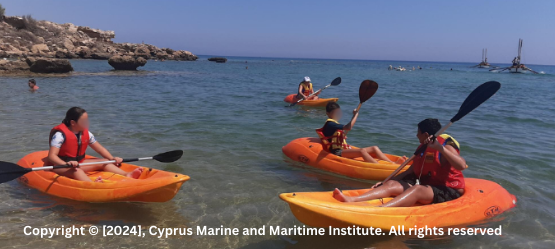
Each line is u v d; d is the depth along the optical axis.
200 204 4.45
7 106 10.32
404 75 37.66
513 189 5.11
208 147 6.88
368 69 54.25
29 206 4.26
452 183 4.16
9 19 56.41
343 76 32.81
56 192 4.55
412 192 3.96
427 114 11.31
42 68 21.95
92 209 4.25
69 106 10.74
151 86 17.73
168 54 65.06
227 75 29.02
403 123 9.70
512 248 3.57
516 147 7.33
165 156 5.02
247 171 5.68
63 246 3.45
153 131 7.96
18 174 4.29
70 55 48.38
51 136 4.61
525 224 4.05
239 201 4.56
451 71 54.78
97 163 4.71
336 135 5.91
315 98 12.80
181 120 9.25
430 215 3.82
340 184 5.32
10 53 43.38
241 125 8.91
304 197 3.65
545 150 7.14
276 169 5.84
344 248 3.55
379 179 5.40
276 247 3.56
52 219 3.98
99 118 9.12
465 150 7.05
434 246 3.60
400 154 6.75
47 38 57.16
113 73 25.66
